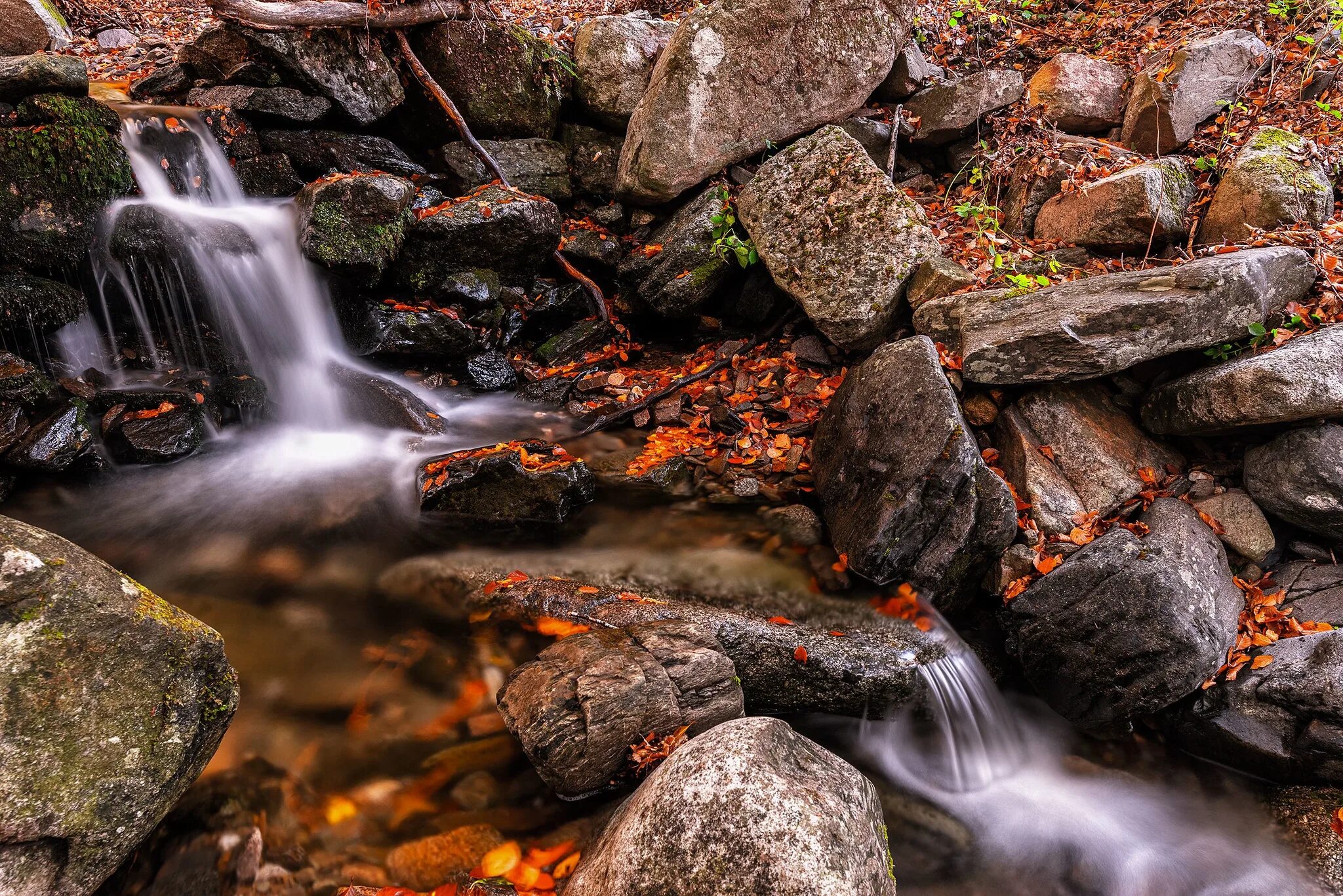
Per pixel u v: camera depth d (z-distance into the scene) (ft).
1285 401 6.39
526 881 5.37
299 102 8.91
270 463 8.29
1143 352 6.88
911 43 9.98
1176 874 5.73
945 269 7.93
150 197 8.38
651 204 9.66
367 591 6.95
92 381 8.06
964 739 6.40
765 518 7.60
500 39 9.48
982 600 6.94
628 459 8.36
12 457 7.31
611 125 10.16
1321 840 5.72
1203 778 6.21
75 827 4.77
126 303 8.39
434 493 7.49
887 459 6.97
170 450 7.97
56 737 4.75
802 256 8.51
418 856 5.46
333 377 8.84
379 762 5.84
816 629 6.54
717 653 6.02
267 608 6.77
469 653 6.41
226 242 8.47
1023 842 5.90
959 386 7.44
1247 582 6.70
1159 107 8.89
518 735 5.73
